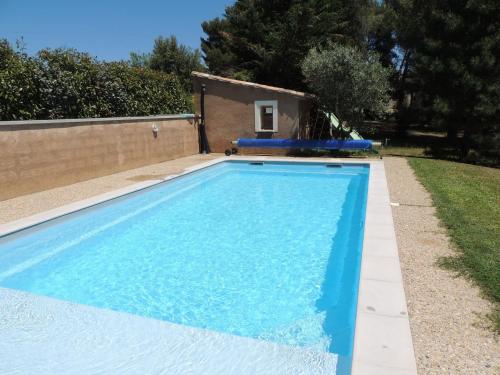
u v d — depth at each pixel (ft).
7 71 34.19
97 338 11.22
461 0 54.03
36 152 29.37
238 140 49.73
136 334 11.43
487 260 14.87
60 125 31.40
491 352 9.48
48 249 21.25
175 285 16.74
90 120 34.45
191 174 37.63
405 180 32.32
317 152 50.55
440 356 9.33
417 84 65.36
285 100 48.88
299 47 80.28
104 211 26.25
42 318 12.39
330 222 25.26
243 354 10.32
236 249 20.79
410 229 18.98
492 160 56.08
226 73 94.79
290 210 28.07
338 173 40.96
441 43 54.24
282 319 13.87
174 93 58.29
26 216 23.09
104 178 35.60
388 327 10.37
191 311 14.53
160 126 44.83
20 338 11.30
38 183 29.71
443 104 53.78
